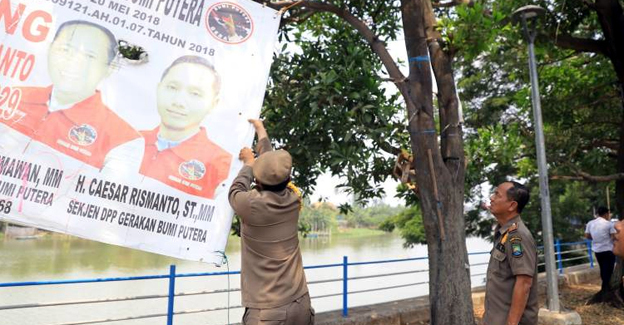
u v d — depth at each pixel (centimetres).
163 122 335
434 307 477
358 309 657
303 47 647
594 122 998
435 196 478
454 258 475
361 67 561
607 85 927
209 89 348
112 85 329
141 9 343
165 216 324
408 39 506
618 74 799
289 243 252
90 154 316
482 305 780
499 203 322
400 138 582
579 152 1028
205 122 343
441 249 475
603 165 1058
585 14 809
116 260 3862
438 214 477
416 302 711
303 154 568
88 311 2078
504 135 734
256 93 357
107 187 316
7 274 2814
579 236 2030
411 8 505
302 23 658
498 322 309
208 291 492
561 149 1000
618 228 185
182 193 329
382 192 611
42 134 309
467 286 479
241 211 246
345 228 15212
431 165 480
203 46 353
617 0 768
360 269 3297
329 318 601
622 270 775
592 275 1055
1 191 295
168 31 347
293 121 572
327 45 620
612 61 802
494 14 464
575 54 960
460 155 509
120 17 338
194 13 355
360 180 562
